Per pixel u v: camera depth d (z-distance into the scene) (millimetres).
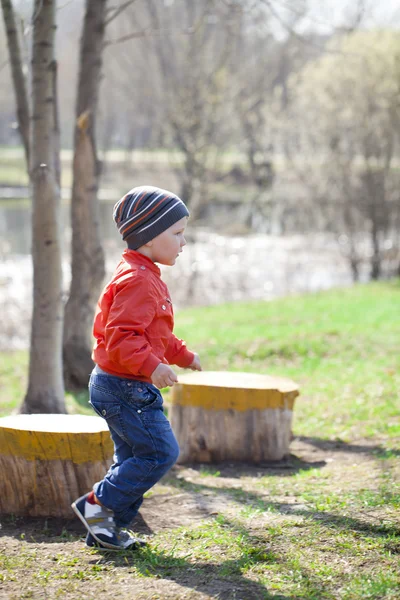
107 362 3689
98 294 9750
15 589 3408
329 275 23234
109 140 39375
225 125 27422
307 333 13578
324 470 5957
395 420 7566
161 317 3711
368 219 23266
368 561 3605
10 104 38719
